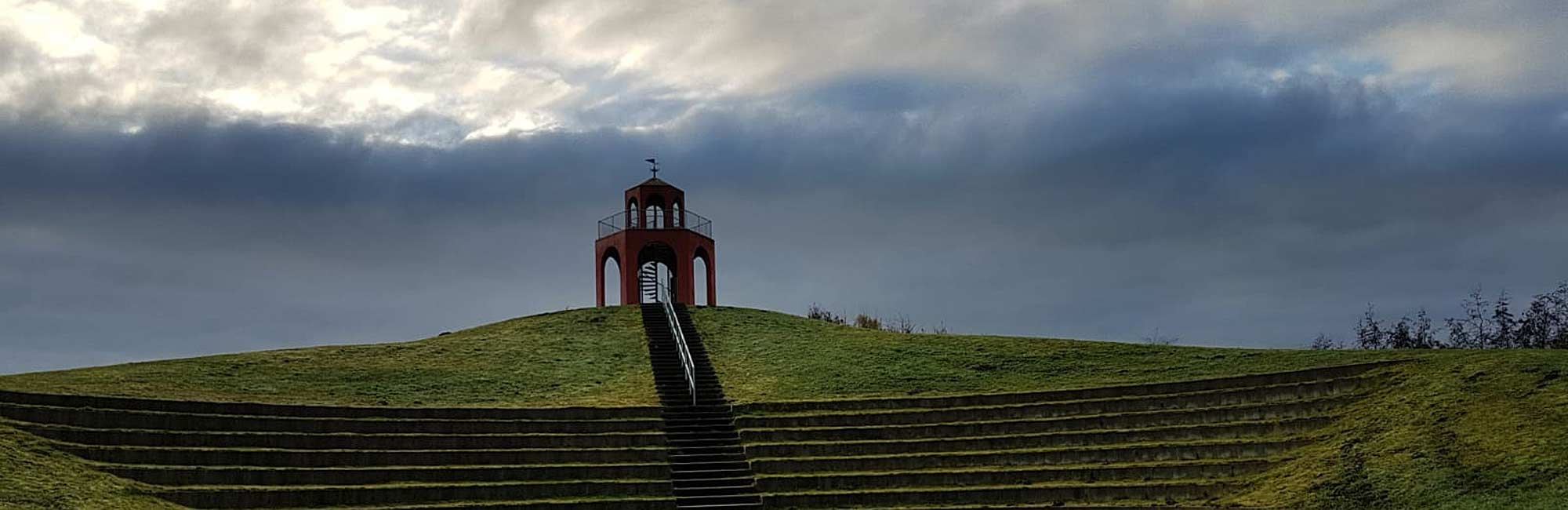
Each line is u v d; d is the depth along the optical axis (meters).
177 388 44.56
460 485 35.97
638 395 49.03
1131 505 34.81
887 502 36.47
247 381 47.69
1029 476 37.41
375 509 34.31
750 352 57.66
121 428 36.28
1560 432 31.86
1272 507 32.62
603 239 71.56
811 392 48.84
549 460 39.22
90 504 30.47
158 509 31.36
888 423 43.03
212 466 35.47
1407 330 52.03
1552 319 49.34
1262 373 43.38
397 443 38.84
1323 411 38.31
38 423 35.19
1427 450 33.16
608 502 36.06
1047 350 53.09
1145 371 47.38
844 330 62.59
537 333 62.69
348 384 49.12
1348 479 33.06
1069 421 40.81
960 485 37.53
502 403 47.53
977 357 53.06
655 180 71.50
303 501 34.16
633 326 62.84
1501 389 35.75
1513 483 29.86
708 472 39.09
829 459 39.34
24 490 30.19
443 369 53.72
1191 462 36.62
